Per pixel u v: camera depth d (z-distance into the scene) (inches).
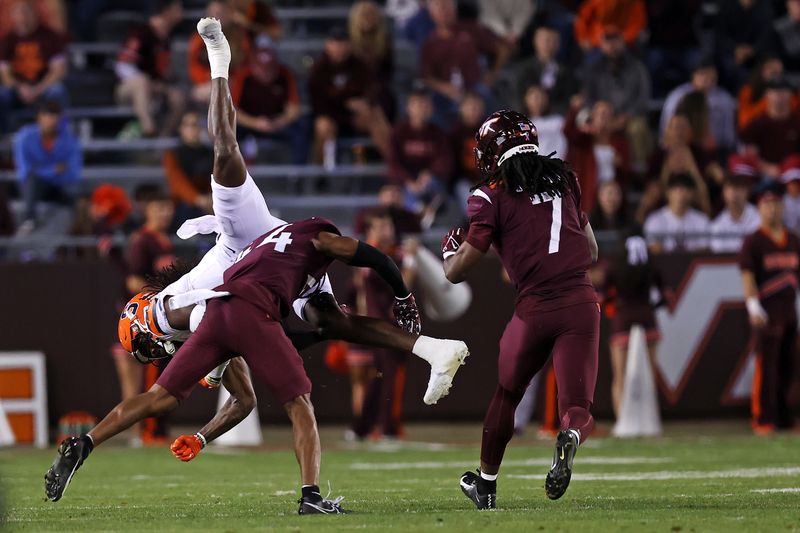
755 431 1798.7
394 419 1732.3
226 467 1401.3
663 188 2021.4
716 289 1908.2
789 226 1978.3
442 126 2222.0
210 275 868.0
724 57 2395.4
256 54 2170.3
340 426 1918.1
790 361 1797.5
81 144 2298.2
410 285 1685.5
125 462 1473.9
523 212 826.8
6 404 1797.5
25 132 2102.6
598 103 2023.9
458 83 2223.2
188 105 2292.1
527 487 1087.6
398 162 2041.1
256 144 2252.7
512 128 839.1
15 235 2033.7
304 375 810.8
